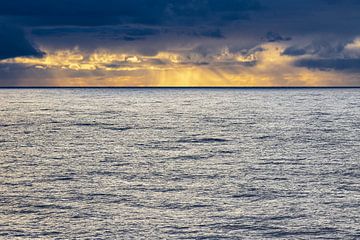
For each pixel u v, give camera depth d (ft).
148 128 306.55
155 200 123.95
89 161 181.78
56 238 97.81
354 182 143.33
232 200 123.95
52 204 120.26
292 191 132.77
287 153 199.82
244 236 98.73
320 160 181.57
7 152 204.95
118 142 238.27
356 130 285.84
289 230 102.06
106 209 116.06
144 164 175.22
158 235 99.45
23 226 104.42
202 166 171.01
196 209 116.06
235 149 213.05
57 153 202.08
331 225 104.88
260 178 149.69
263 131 285.23
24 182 144.56
